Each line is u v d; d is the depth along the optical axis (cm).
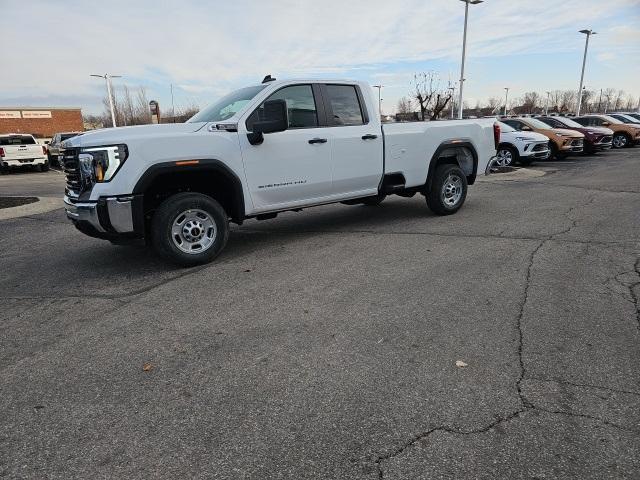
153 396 303
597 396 289
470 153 839
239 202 577
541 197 999
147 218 566
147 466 242
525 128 1864
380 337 371
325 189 655
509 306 421
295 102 621
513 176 1409
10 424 279
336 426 268
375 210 899
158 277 536
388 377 315
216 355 352
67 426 276
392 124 727
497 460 240
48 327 412
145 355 356
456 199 820
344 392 300
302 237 701
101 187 500
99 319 425
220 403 293
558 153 1844
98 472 239
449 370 321
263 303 448
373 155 692
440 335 371
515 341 358
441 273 512
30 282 538
